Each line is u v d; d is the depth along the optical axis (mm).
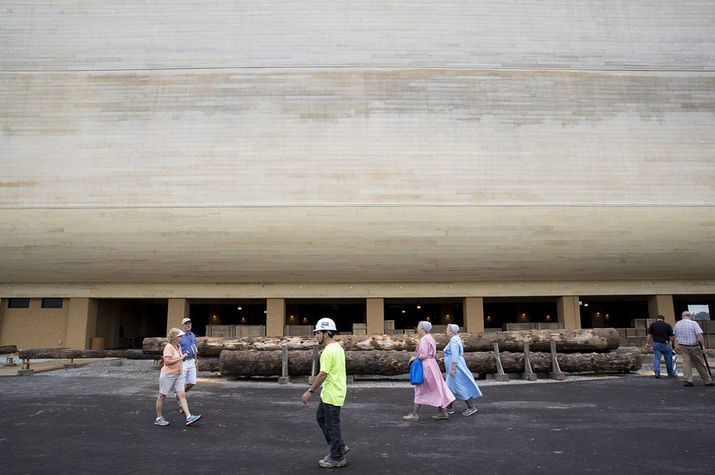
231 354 11578
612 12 18500
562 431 6352
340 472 4703
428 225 17141
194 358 8180
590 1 18562
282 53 17688
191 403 8617
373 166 17047
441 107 17453
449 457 5195
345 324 29203
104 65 17656
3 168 17109
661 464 4926
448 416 7270
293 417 7391
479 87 17641
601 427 6566
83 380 11703
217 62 17641
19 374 12742
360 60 17641
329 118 17250
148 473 4707
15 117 17359
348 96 17406
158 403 6797
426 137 17234
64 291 19328
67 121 17344
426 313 29438
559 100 17688
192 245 17453
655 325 11641
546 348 12914
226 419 7246
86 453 5418
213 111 17328
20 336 19422
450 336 7707
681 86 17969
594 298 22078
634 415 7344
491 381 11352
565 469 4777
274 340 13328
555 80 17812
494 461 5047
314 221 16984
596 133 17531
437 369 7102
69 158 17156
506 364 11680
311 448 5617
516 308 26766
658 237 17578
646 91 17906
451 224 17156
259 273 18562
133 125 17297
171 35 17891
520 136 17406
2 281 19141
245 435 6258
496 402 8547
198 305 28906
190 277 18812
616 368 12023
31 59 17688
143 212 16969
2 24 17922
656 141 17578
